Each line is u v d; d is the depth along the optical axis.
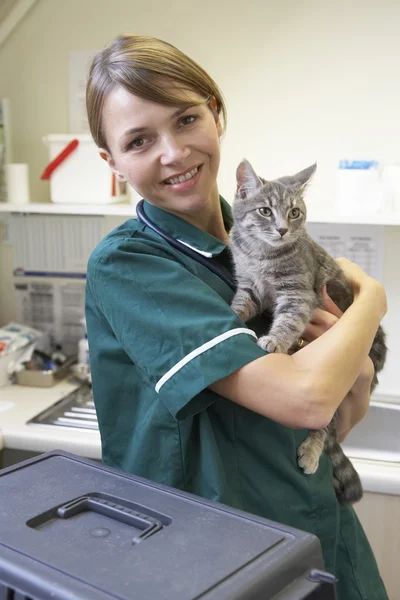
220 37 2.12
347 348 1.01
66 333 2.46
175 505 0.75
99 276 1.06
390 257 2.13
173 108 1.04
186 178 1.11
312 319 1.30
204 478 1.04
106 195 2.10
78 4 2.21
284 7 2.06
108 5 2.19
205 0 2.11
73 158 2.09
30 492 0.78
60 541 0.66
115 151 1.11
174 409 0.96
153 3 2.15
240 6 2.09
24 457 2.07
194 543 0.66
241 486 1.08
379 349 1.51
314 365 0.98
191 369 0.95
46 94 2.30
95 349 1.12
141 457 1.07
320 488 1.16
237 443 1.08
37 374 2.22
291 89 2.10
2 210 2.13
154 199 1.14
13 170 2.17
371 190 1.91
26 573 0.60
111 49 1.06
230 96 2.14
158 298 1.01
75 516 0.74
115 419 1.12
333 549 1.16
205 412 1.06
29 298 2.47
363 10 2.01
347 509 1.28
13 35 2.28
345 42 2.04
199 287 1.03
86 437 1.79
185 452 1.04
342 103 2.08
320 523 1.15
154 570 0.60
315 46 2.06
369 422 2.12
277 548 0.65
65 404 2.06
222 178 2.20
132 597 0.56
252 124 2.15
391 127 2.07
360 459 1.75
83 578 0.59
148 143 1.07
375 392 2.20
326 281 1.39
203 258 1.21
